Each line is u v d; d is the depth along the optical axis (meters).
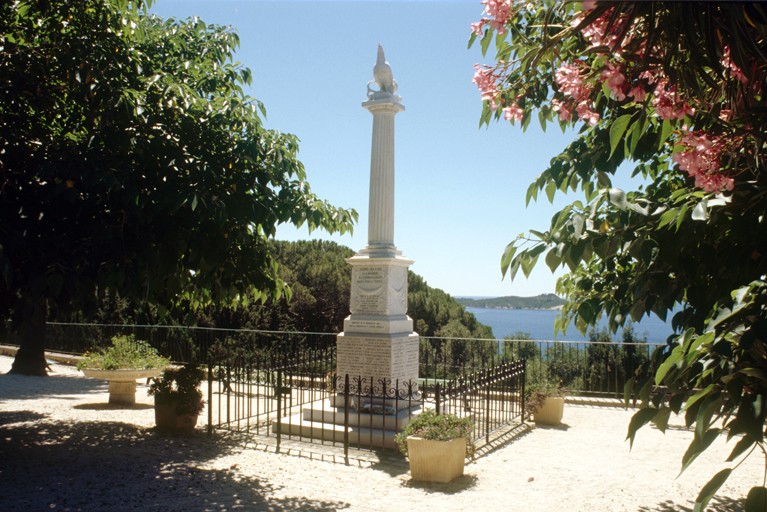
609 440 9.91
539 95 4.43
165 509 6.35
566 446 9.47
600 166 3.80
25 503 6.46
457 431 7.79
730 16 2.43
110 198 7.15
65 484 7.23
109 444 9.43
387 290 10.66
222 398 14.38
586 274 4.84
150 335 20.28
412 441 7.61
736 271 3.11
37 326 17.98
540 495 6.96
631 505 6.63
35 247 6.54
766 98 2.95
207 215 6.95
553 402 11.20
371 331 10.60
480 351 16.12
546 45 3.16
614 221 3.23
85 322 23.25
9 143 6.84
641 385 3.03
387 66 11.38
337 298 28.52
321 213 9.06
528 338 15.57
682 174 4.19
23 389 15.02
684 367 2.51
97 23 7.85
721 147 2.89
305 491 7.08
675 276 3.44
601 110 3.87
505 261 3.16
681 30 2.53
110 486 7.18
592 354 14.53
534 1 3.28
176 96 8.00
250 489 7.13
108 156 7.07
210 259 7.70
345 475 7.81
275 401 13.75
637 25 2.89
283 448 9.33
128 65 7.91
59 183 6.44
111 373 12.69
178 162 7.61
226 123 8.59
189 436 10.12
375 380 10.34
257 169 8.41
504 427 10.78
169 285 8.25
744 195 2.90
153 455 8.77
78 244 6.86
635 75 2.80
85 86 7.13
